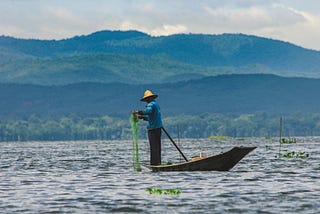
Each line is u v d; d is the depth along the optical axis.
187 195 50.91
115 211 43.78
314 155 108.81
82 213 43.12
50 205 46.75
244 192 52.12
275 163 86.38
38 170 81.94
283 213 41.91
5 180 66.50
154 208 44.72
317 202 46.28
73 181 64.19
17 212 43.78
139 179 64.25
